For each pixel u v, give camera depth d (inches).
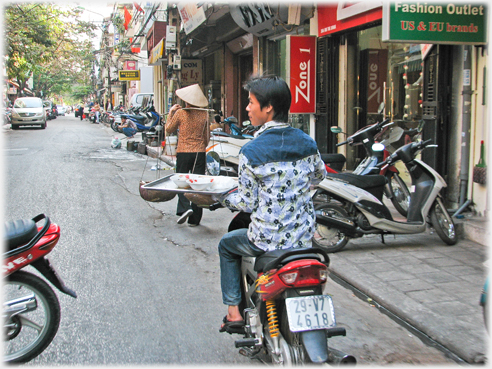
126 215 272.8
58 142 731.4
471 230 220.5
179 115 249.0
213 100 674.8
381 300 157.6
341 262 193.6
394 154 223.5
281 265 97.1
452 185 244.5
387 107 325.1
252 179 99.6
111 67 1641.2
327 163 251.4
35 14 965.8
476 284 169.2
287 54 344.8
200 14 428.5
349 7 310.0
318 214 198.1
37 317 142.6
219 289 168.6
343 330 104.3
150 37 804.0
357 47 343.0
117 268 187.9
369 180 209.8
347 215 204.2
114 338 132.5
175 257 202.8
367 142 249.8
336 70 350.3
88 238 226.5
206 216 277.9
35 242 115.4
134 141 629.3
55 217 262.8
